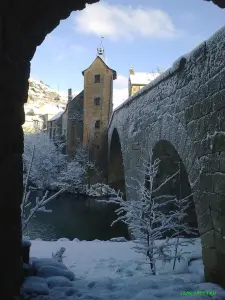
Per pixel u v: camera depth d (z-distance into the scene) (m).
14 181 3.29
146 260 7.09
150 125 9.92
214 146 4.71
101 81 36.72
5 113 3.01
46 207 23.88
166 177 9.93
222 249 4.39
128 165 13.89
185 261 6.74
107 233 16.39
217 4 4.18
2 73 2.87
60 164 33.50
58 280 4.20
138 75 37.47
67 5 3.68
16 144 3.34
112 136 25.38
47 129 50.19
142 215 6.89
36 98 77.69
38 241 9.36
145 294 3.80
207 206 4.92
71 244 8.95
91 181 33.41
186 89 6.10
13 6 3.02
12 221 3.26
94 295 3.76
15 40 3.14
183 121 6.27
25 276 4.13
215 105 4.71
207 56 5.05
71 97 46.19
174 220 8.44
